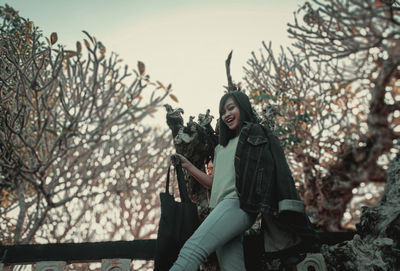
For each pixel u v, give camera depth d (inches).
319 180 200.8
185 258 59.9
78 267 244.8
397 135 182.5
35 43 149.5
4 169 202.1
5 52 155.7
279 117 189.5
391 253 76.4
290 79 185.2
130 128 233.0
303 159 198.8
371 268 75.3
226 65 102.8
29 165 209.0
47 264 84.2
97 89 195.0
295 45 155.2
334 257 81.7
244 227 64.9
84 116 196.9
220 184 72.3
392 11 97.7
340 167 201.6
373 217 85.9
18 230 206.8
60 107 199.8
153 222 294.7
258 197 62.8
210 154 94.0
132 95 199.8
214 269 81.8
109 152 255.0
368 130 188.1
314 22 127.0
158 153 273.7
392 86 175.0
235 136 81.9
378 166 194.1
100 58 185.2
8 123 168.1
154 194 295.9
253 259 81.0
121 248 85.4
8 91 165.2
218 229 62.2
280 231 65.4
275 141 70.2
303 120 185.5
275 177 65.9
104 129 209.2
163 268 64.8
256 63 191.8
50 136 219.0
